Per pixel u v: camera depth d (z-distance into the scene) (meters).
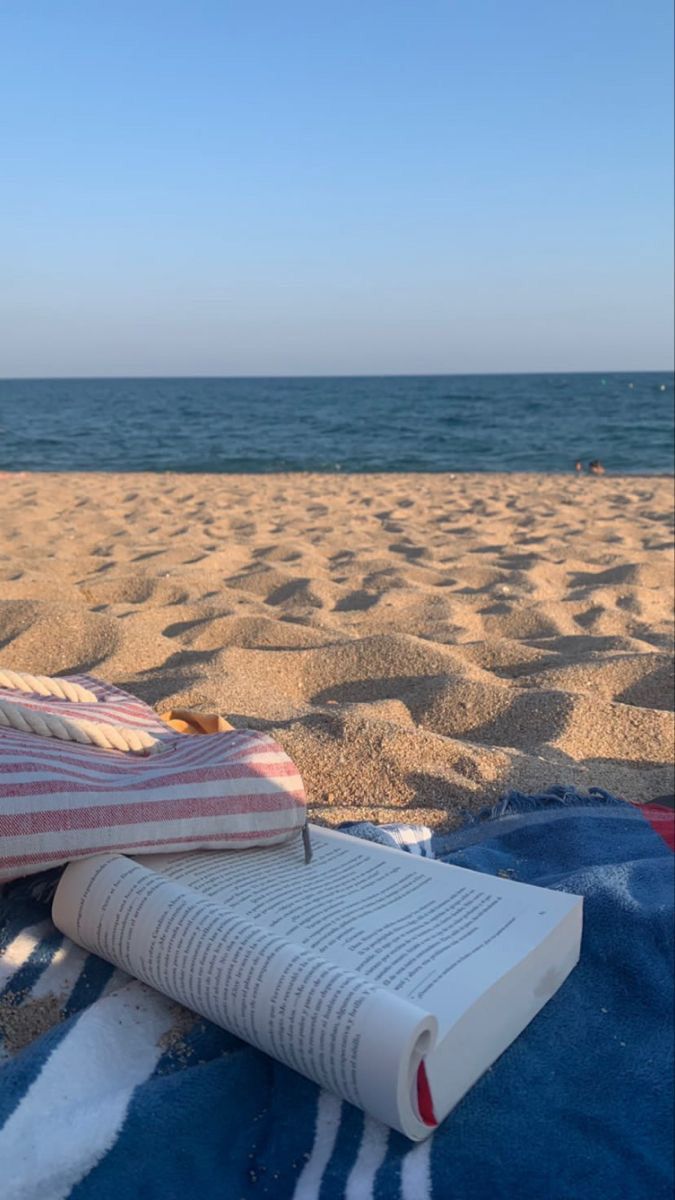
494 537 7.81
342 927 1.51
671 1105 1.40
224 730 2.28
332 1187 1.23
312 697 3.75
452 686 3.47
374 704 3.36
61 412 47.62
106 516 8.76
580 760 3.03
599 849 2.23
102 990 1.56
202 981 1.39
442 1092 1.31
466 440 26.44
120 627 4.13
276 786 1.82
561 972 1.62
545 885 1.96
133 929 1.48
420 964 1.42
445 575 6.02
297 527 8.30
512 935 1.54
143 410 50.16
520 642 4.47
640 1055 1.50
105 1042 1.41
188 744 1.95
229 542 7.26
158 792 1.69
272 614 4.77
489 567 6.21
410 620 4.70
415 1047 1.24
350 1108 1.34
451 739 2.90
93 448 23.30
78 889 1.58
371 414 43.25
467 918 1.58
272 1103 1.36
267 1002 1.31
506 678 3.86
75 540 7.30
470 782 2.68
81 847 1.59
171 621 4.61
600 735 3.16
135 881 1.53
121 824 1.63
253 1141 1.31
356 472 17.52
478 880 1.71
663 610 5.30
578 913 1.65
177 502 10.30
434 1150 1.28
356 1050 1.24
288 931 1.49
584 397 64.38
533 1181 1.24
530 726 3.24
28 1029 1.48
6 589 5.12
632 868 2.02
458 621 4.75
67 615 4.18
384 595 5.25
